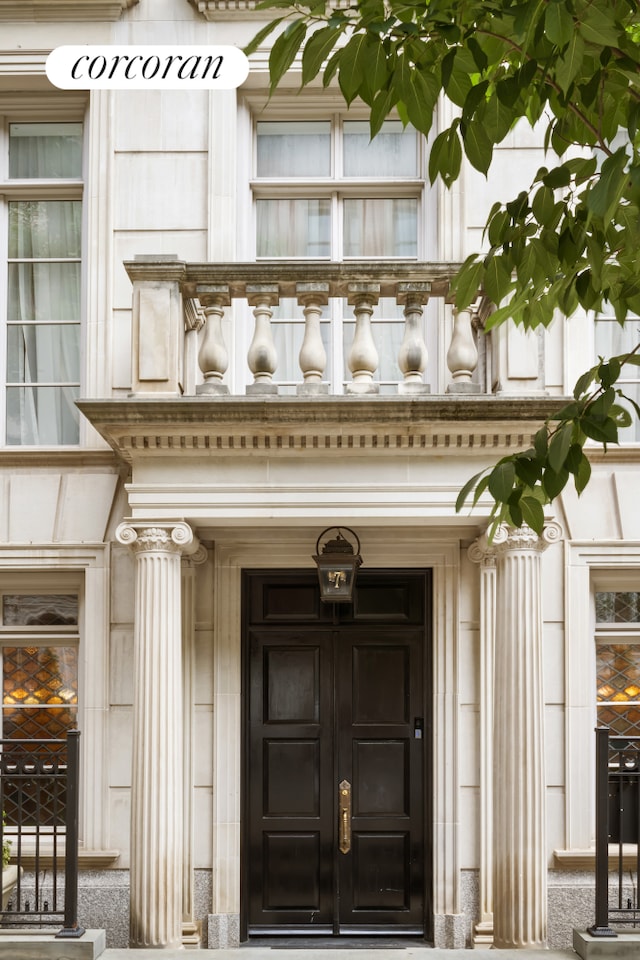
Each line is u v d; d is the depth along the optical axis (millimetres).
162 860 5887
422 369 6188
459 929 6844
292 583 7371
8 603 7344
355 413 5898
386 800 7227
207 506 6109
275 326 7645
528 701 5938
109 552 7078
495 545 6125
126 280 7312
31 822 7039
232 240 7293
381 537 7066
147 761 5945
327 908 7145
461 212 7312
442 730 7043
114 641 7031
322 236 7691
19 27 7484
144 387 6145
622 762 5281
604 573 7188
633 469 7156
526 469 2928
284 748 7281
